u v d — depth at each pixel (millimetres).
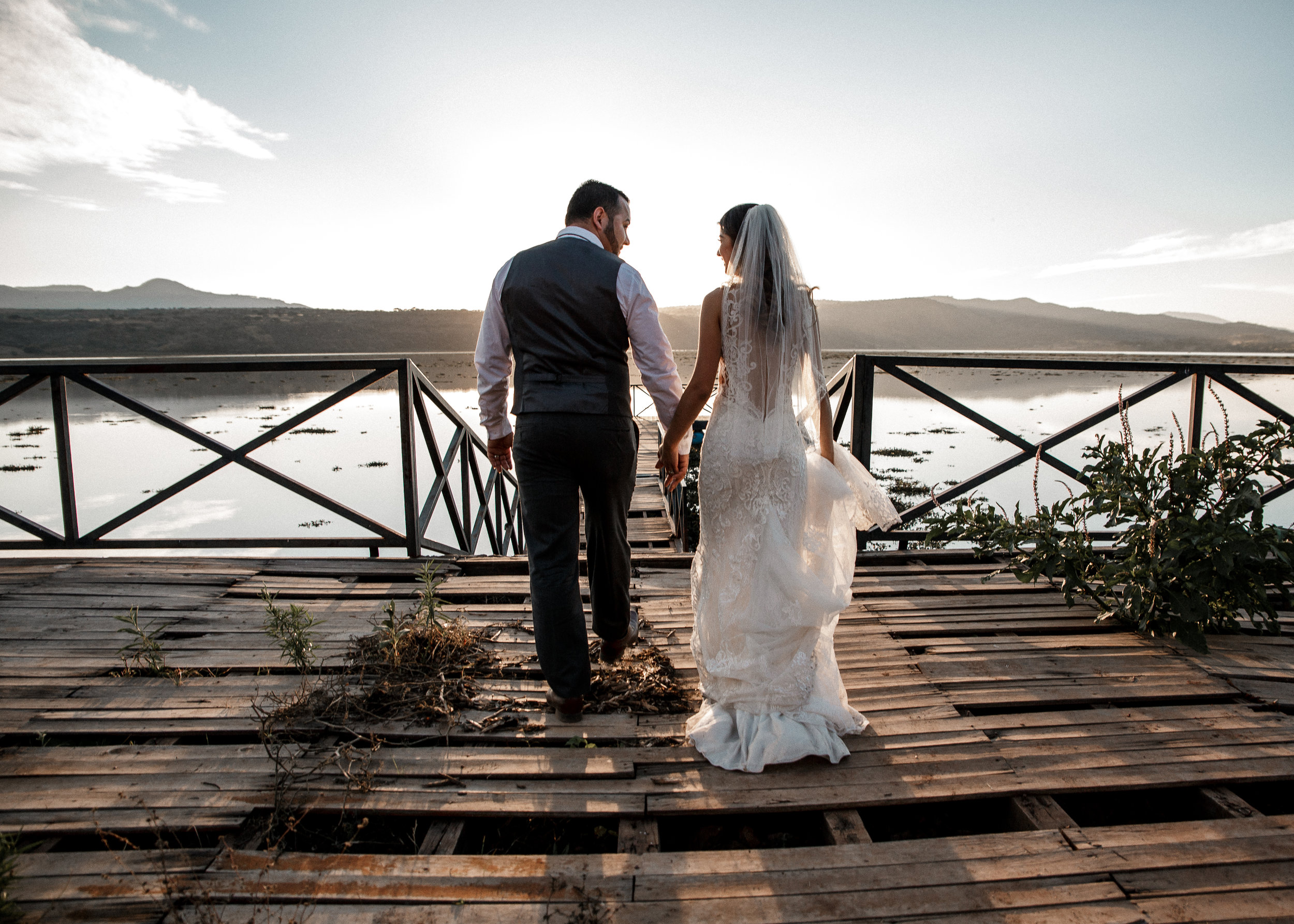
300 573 3434
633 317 1961
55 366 3518
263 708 2131
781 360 1881
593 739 1990
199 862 1486
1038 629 2818
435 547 3973
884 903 1383
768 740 1840
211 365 3539
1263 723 2080
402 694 2197
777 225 1882
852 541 2072
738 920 1341
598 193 2086
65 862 1478
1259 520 2629
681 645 2656
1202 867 1481
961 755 1903
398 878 1442
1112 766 1848
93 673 2377
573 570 2059
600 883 1436
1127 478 2842
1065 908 1371
